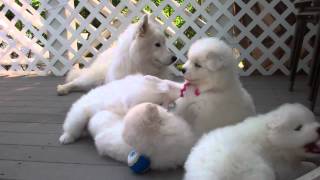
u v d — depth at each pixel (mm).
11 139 1699
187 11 2951
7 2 3123
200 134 1433
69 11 3014
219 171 1063
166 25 2887
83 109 1639
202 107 1446
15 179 1344
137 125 1293
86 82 2500
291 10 2717
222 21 2846
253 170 1062
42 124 1891
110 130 1479
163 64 2105
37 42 3400
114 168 1391
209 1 2803
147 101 1499
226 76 1426
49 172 1383
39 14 3076
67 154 1522
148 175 1326
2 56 3207
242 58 2852
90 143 1623
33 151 1562
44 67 3291
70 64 3086
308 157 1242
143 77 1638
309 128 1145
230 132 1197
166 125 1326
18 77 3080
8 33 3152
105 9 3131
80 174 1359
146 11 3043
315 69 1989
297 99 2117
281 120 1154
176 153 1318
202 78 1445
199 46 1472
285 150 1177
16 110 2145
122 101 1569
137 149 1316
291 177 1212
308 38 2691
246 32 2811
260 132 1180
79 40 3043
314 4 1915
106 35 3176
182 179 1282
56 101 2318
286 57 2787
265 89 2389
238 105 1451
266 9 2748
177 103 1507
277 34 2857
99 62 2578
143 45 2068
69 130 1638
